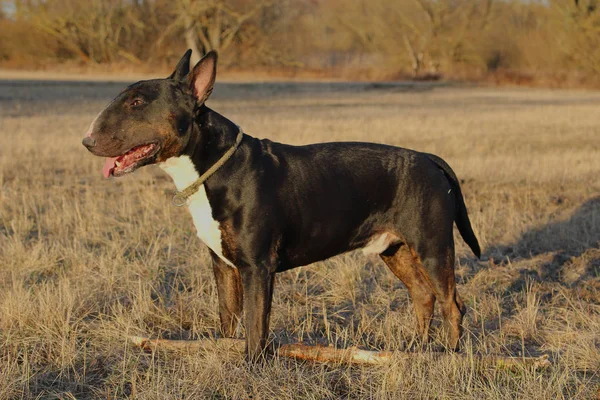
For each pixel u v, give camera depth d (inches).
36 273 281.7
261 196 191.9
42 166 522.3
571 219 368.2
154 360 204.4
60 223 355.6
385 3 2514.8
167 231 349.4
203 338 215.2
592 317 236.5
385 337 223.8
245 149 195.0
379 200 211.2
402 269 224.8
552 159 564.1
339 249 213.5
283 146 207.2
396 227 213.0
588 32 1957.4
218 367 189.8
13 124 772.0
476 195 440.1
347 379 190.7
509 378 187.8
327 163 207.0
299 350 202.1
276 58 2351.1
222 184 190.2
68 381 191.0
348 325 233.3
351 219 209.0
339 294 265.1
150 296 251.0
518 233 346.3
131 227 350.3
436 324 241.0
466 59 2378.2
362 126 792.9
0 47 2327.8
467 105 1200.8
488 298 261.0
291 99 1278.3
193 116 187.8
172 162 189.9
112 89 1374.3
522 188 457.7
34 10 2313.0
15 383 183.6
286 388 183.6
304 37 2541.8
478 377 189.9
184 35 2223.2
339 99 1315.2
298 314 245.1
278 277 286.4
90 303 247.0
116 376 191.9
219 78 1983.3
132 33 2385.6
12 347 210.4
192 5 2073.1
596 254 313.4
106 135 182.2
